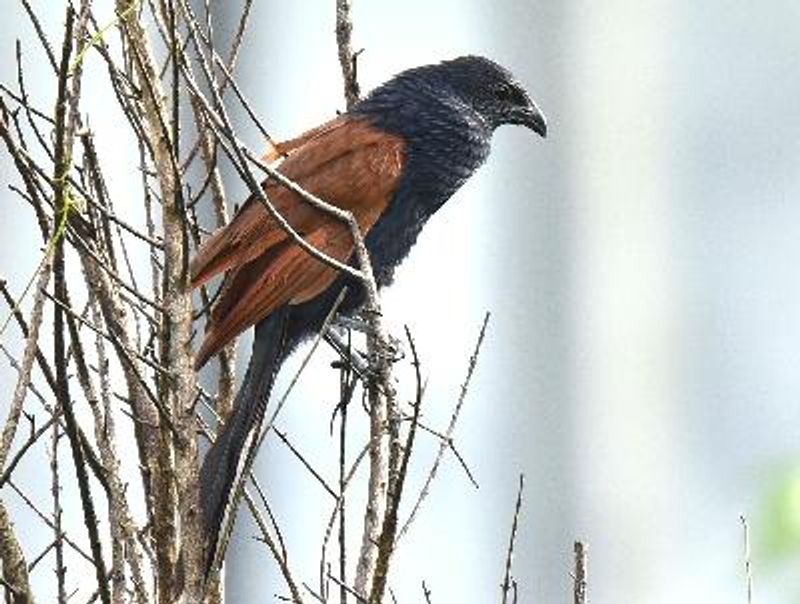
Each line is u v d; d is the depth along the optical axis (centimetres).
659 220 1432
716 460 1408
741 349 1418
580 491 1393
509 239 1397
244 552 1254
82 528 1162
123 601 688
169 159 677
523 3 1418
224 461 731
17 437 1148
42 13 1321
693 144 1439
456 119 959
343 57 914
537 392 1387
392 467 693
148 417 703
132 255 1073
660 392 1412
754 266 1429
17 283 1309
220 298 830
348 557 1174
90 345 855
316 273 850
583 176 1427
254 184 671
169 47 678
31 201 650
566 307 1408
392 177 915
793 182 1433
